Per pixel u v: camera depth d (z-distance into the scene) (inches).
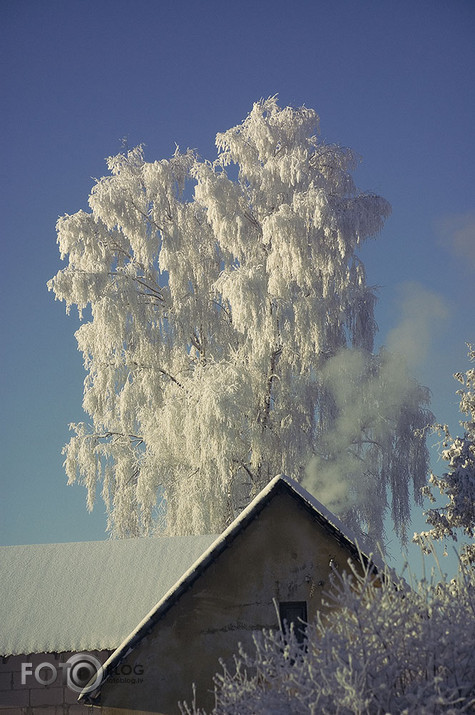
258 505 644.7
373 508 1250.6
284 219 1296.8
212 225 1393.9
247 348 1328.7
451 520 941.8
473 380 1013.8
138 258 1430.9
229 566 643.5
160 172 1427.2
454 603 368.8
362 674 338.6
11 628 892.0
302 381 1309.1
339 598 373.7
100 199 1408.7
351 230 1320.1
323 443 1296.8
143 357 1359.5
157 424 1332.4
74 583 947.3
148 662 634.2
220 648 631.8
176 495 1285.7
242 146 1448.1
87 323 1360.7
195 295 1407.5
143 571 949.8
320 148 1455.5
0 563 994.7
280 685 373.4
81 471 1328.7
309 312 1283.2
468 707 343.9
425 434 1300.4
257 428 1272.1
